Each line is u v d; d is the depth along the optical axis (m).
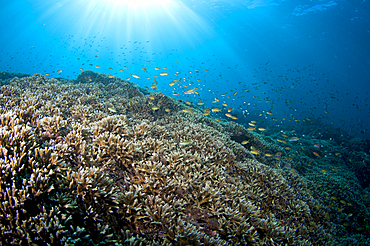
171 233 2.90
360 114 78.75
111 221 2.86
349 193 8.94
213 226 3.50
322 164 12.93
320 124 27.05
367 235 7.26
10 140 3.12
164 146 5.28
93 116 6.17
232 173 5.59
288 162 9.82
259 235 3.75
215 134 7.77
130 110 8.74
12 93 7.42
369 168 12.92
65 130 4.45
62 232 2.15
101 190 2.87
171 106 10.23
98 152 3.87
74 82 13.02
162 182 3.77
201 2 46.00
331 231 5.91
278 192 5.38
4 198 2.27
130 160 3.99
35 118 4.85
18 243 1.97
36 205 2.44
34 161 2.82
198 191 3.88
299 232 4.74
